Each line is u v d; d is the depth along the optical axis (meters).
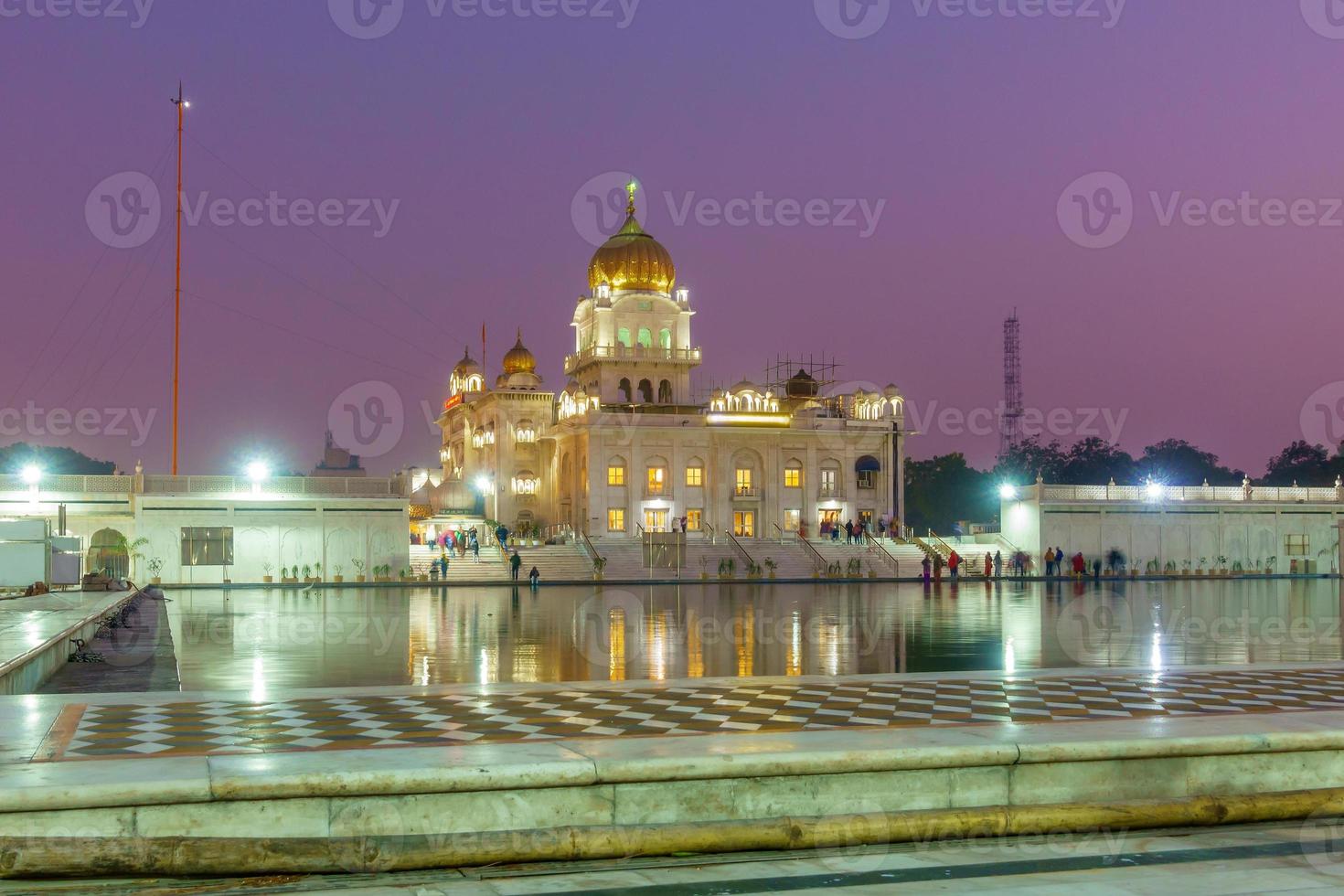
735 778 10.89
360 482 65.19
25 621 26.94
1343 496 80.62
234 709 15.13
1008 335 125.69
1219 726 12.91
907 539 78.62
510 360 101.12
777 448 83.19
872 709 15.23
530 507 93.69
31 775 10.05
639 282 91.12
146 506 61.53
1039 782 11.61
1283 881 9.29
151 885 9.13
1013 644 27.92
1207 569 76.94
